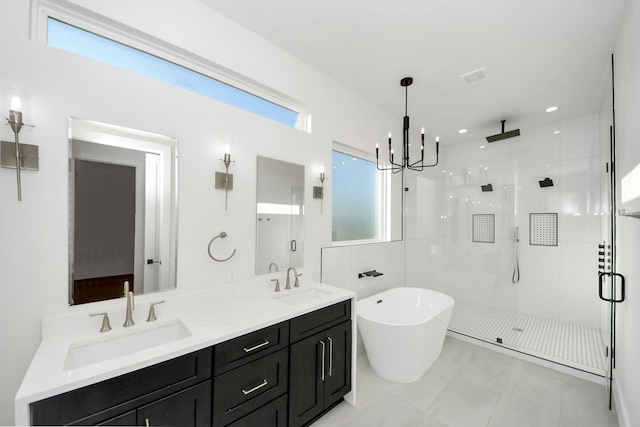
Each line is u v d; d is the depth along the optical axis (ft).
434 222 13.37
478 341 9.71
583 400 6.68
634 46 4.46
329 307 6.08
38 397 2.79
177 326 4.91
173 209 5.37
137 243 4.95
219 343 4.21
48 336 4.00
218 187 5.94
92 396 3.13
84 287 4.39
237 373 4.43
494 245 12.63
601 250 9.25
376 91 9.16
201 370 4.02
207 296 5.73
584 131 10.53
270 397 4.91
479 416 6.15
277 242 7.13
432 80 8.25
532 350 8.79
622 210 5.54
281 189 7.24
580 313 10.60
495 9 5.44
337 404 6.54
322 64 7.75
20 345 3.86
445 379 7.60
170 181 5.33
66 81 4.24
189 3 5.54
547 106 9.71
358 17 5.88
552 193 11.24
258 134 6.75
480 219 13.09
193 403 3.94
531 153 11.76
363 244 9.73
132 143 4.90
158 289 5.19
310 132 7.97
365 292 9.66
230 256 6.19
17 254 3.86
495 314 11.98
